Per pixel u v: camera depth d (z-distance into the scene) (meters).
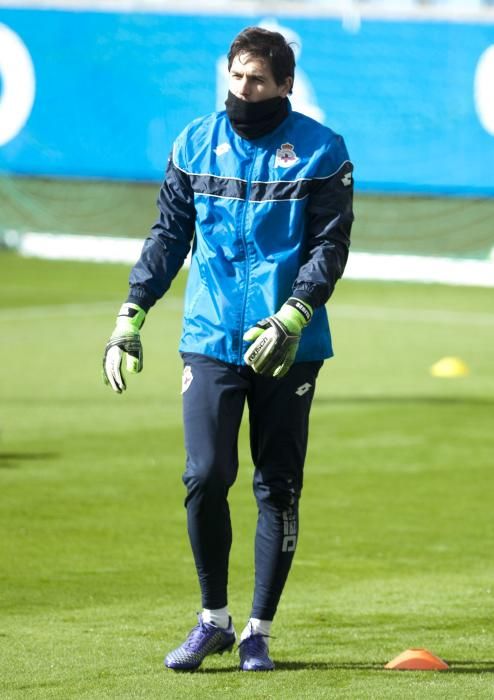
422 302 74.62
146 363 51.69
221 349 16.62
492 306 73.38
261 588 16.89
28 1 86.88
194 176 16.80
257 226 16.50
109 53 86.25
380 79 81.81
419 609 20.73
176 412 41.34
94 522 27.33
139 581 22.53
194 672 16.61
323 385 47.16
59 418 40.00
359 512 28.77
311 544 25.83
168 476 32.25
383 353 55.56
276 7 83.19
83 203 96.19
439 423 39.91
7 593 21.53
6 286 77.94
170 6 85.00
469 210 90.44
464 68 80.50
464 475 32.78
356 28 81.88
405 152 81.81
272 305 16.50
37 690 15.65
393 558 24.69
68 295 74.38
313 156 16.47
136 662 17.09
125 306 17.08
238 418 16.80
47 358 52.91
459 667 17.02
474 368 51.84
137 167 86.44
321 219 16.55
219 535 16.81
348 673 16.55
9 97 87.88
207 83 85.06
